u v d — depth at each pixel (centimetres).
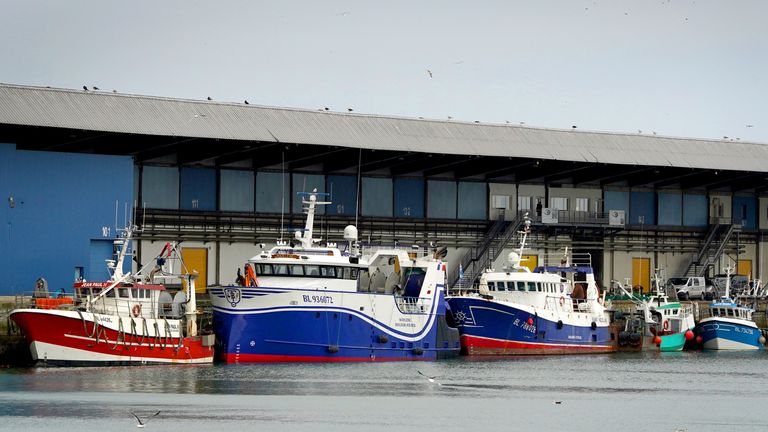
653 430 6669
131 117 9462
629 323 10556
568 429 6631
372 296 8344
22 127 9012
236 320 7938
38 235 9125
